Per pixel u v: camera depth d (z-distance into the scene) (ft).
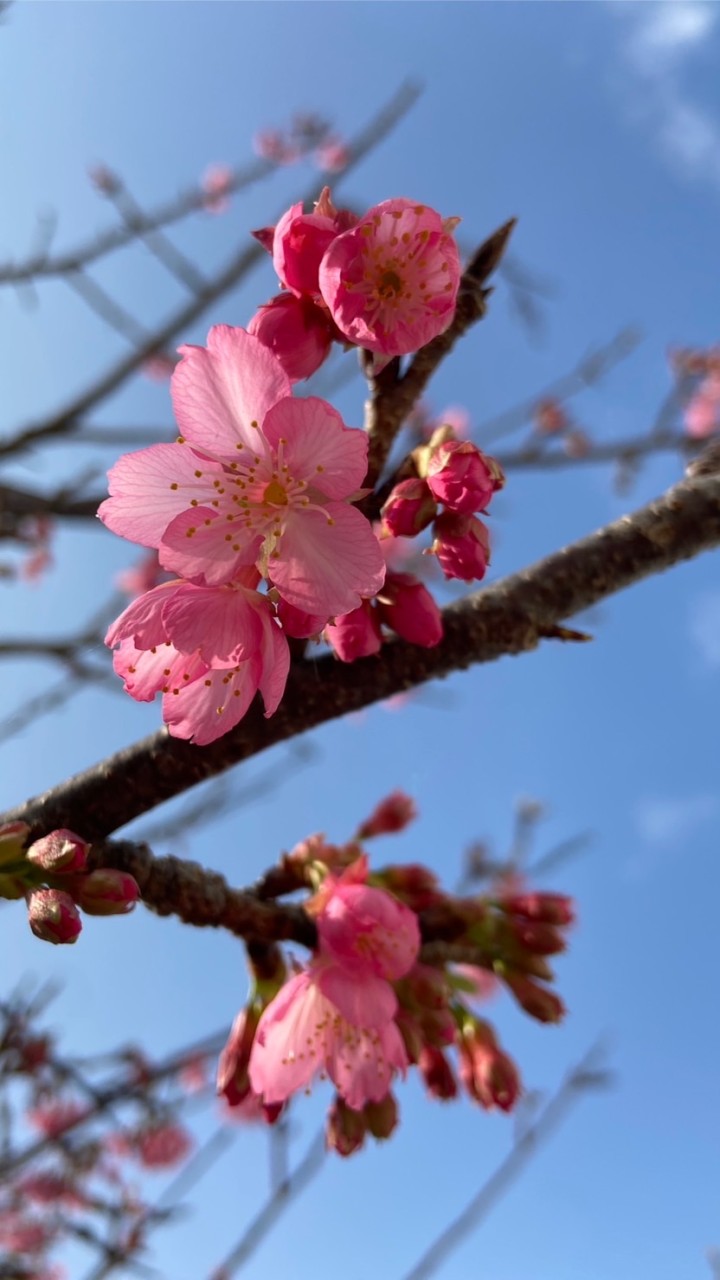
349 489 0.76
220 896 0.83
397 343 0.76
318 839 0.89
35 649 1.65
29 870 0.77
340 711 0.81
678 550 0.83
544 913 0.92
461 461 0.76
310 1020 0.85
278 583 0.75
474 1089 0.94
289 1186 1.50
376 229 0.76
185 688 0.77
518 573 0.83
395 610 0.78
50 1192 2.21
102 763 0.81
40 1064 1.78
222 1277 2.01
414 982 0.87
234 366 0.76
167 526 0.76
